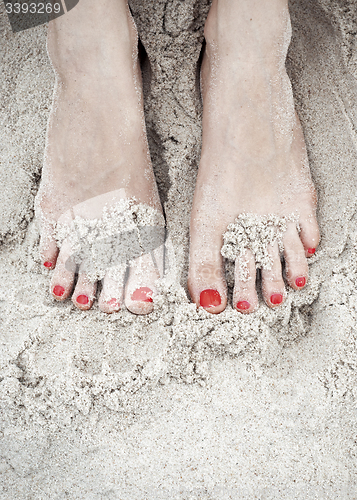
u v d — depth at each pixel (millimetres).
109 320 492
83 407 466
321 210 521
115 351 482
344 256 508
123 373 474
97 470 459
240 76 497
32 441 463
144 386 473
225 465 458
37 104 540
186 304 489
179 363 477
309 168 521
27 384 472
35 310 495
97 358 480
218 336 482
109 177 500
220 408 471
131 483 456
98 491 455
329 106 541
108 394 469
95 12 487
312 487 455
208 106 513
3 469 459
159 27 547
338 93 543
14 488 457
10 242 520
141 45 542
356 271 502
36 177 527
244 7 491
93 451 462
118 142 498
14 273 510
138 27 546
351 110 539
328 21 557
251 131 497
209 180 504
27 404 465
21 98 542
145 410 471
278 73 501
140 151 505
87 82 496
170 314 490
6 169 526
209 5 553
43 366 477
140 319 491
